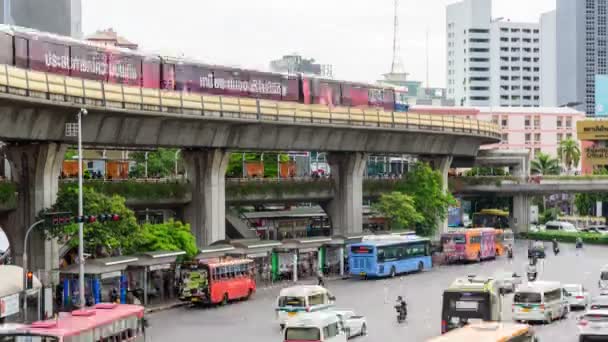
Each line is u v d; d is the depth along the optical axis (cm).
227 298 7756
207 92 9438
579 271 10225
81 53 8012
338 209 11406
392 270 9688
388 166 16312
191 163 9531
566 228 16638
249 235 11850
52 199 7731
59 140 7662
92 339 4475
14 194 7631
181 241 8112
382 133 11344
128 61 8581
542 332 6016
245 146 9719
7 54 7212
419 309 7350
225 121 9019
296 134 10225
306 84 10881
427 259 10438
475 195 16250
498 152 15738
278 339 5975
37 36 7525
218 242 8944
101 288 6981
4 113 6981
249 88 10006
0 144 8675
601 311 5075
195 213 9506
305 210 13600
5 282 6009
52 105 7050
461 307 5541
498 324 4403
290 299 6338
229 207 12106
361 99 11881
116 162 11362
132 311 4956
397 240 9869
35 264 7575
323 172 13262
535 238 15725
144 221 11256
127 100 7769
